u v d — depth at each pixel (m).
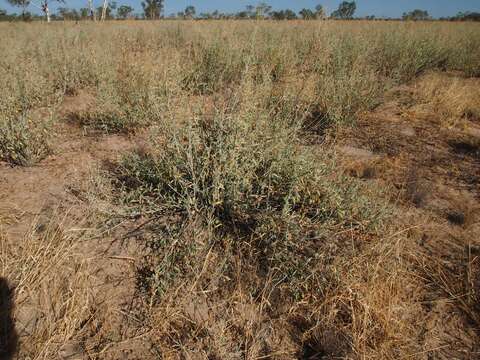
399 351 1.76
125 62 5.03
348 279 1.96
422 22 15.30
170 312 1.85
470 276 2.21
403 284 2.11
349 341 1.75
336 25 9.90
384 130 4.57
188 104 3.17
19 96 4.18
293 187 2.30
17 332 1.73
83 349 1.70
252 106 2.76
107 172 3.01
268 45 6.33
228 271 2.12
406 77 7.14
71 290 1.89
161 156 2.73
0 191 2.79
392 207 2.71
